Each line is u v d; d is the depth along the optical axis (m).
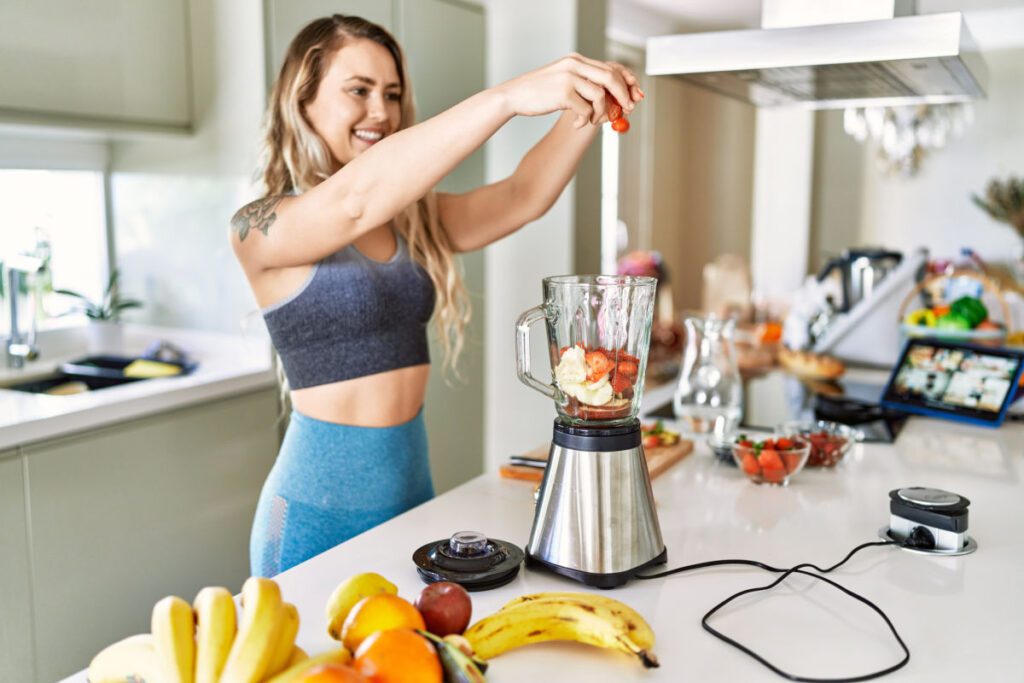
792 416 2.05
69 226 2.74
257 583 0.77
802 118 5.24
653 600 1.06
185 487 2.28
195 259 2.69
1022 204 4.67
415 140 1.24
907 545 1.23
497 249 3.06
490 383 3.20
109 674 0.77
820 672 0.88
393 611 0.81
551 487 1.12
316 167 1.60
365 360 1.54
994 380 1.96
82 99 2.31
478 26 3.12
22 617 1.93
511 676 0.88
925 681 0.87
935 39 1.37
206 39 2.54
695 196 6.14
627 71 1.21
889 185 5.18
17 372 2.49
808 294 2.93
